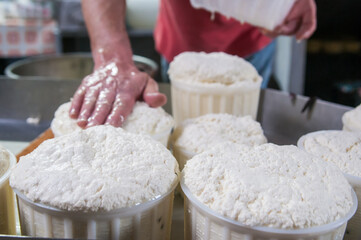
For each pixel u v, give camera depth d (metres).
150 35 2.73
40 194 0.54
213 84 1.04
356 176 0.68
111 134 0.65
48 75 1.76
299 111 1.16
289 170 0.59
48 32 2.76
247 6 1.11
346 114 0.93
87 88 0.90
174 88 1.13
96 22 1.10
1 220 0.64
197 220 0.58
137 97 0.94
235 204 0.53
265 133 1.20
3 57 2.86
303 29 1.23
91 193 0.53
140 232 0.58
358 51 2.40
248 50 1.63
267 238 0.52
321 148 0.75
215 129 0.86
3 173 0.64
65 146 0.61
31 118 1.33
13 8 2.81
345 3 2.27
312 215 0.52
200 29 1.58
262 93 1.22
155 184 0.58
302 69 2.19
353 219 0.70
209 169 0.60
